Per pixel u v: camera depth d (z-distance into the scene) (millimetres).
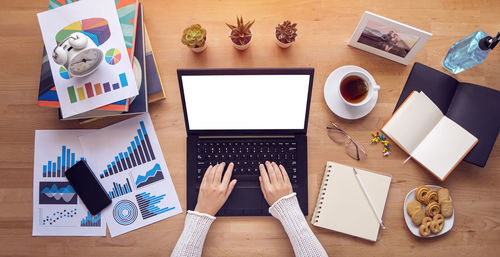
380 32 825
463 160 831
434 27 913
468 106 848
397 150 882
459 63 868
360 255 847
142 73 850
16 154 878
